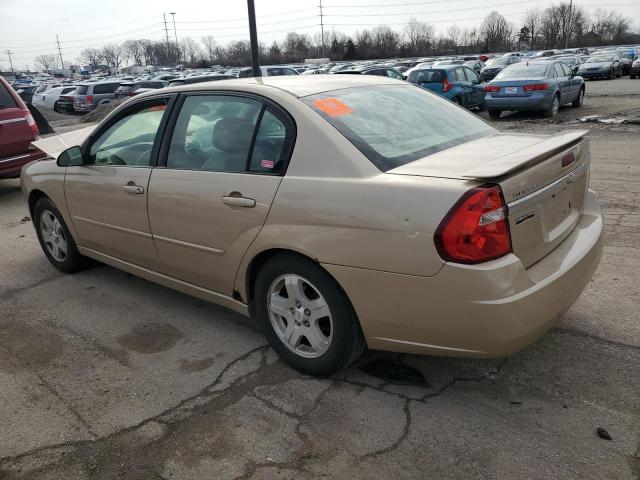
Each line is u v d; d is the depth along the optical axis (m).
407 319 2.59
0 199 8.56
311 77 3.65
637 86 25.39
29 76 114.31
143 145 3.83
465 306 2.41
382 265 2.56
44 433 2.80
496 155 2.81
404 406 2.83
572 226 3.07
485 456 2.45
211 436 2.71
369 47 101.69
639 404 2.73
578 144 3.15
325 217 2.72
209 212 3.27
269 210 2.95
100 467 2.54
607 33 105.00
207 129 3.41
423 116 3.39
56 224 4.91
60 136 6.65
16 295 4.61
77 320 4.07
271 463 2.50
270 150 3.06
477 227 2.35
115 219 4.03
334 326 2.88
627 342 3.28
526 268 2.61
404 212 2.48
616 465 2.35
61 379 3.29
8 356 3.59
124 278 4.85
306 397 2.97
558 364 3.10
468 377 3.05
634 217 5.57
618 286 4.00
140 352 3.56
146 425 2.82
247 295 3.31
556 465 2.37
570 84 15.73
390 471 2.40
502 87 14.61
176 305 4.23
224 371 3.27
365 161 2.74
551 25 104.44
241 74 23.34
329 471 2.43
